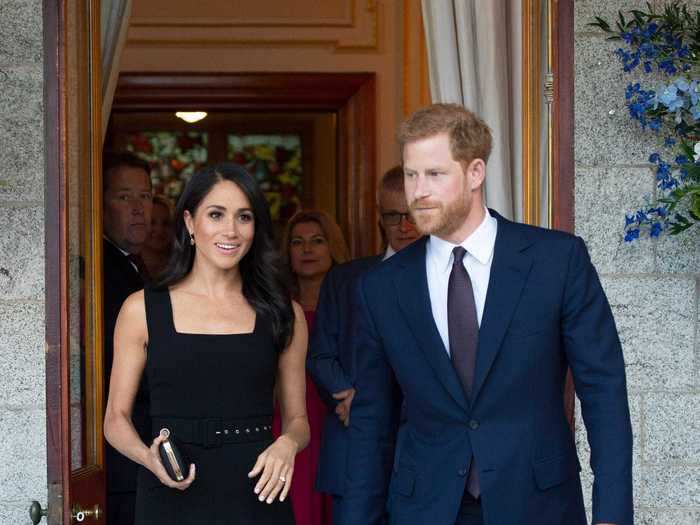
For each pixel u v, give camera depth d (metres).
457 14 3.87
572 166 3.56
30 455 3.40
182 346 2.88
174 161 7.48
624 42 3.58
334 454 3.90
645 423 3.57
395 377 2.90
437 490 2.71
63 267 3.29
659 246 3.58
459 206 2.66
